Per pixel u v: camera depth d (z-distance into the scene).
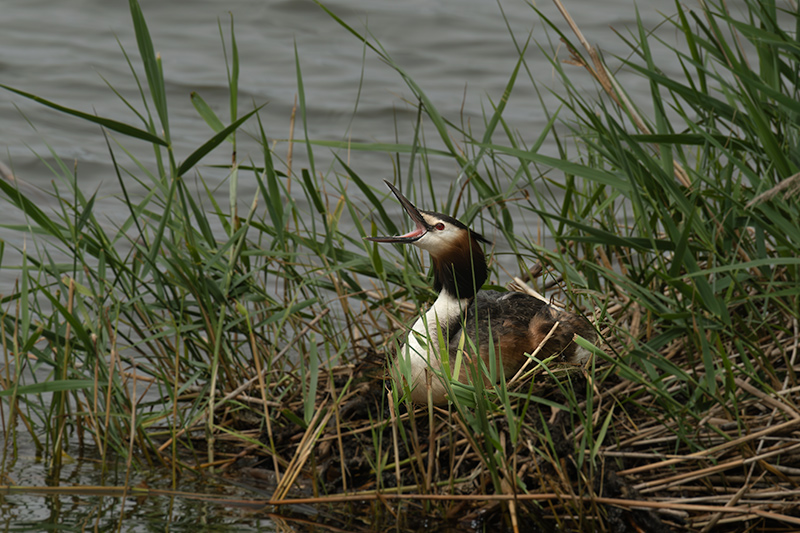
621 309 9.86
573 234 10.86
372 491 8.14
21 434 9.63
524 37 23.56
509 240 10.95
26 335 8.49
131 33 23.66
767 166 9.20
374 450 8.66
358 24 24.25
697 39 9.28
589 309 9.89
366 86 21.14
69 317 8.61
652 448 8.45
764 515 7.32
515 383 8.69
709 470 7.71
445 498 7.58
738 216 9.03
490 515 7.99
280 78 21.56
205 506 8.12
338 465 8.76
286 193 10.67
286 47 23.33
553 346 8.88
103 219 14.54
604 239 8.91
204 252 10.22
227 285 9.91
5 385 9.21
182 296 9.70
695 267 8.34
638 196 8.55
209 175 16.67
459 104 20.09
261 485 8.70
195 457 8.89
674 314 8.11
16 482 8.42
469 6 25.48
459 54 22.81
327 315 10.55
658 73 9.18
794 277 9.02
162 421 10.05
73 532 7.47
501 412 7.79
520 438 7.91
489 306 9.40
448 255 9.27
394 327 10.35
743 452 7.84
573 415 8.68
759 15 9.48
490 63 22.39
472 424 7.58
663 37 22.83
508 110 19.83
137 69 21.55
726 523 7.78
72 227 9.28
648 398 8.83
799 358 9.15
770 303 9.57
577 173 9.28
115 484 8.52
